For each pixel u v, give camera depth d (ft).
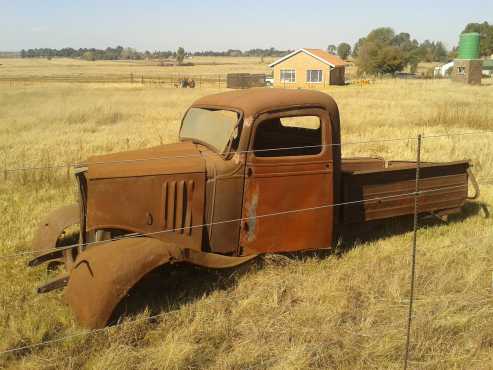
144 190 16.52
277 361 13.48
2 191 28.32
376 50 241.55
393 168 21.66
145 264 14.65
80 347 13.76
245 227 17.84
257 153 20.97
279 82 177.88
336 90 124.47
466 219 25.53
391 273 18.42
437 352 13.97
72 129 53.88
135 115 67.97
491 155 38.37
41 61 606.14
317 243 18.97
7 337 14.16
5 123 57.67
